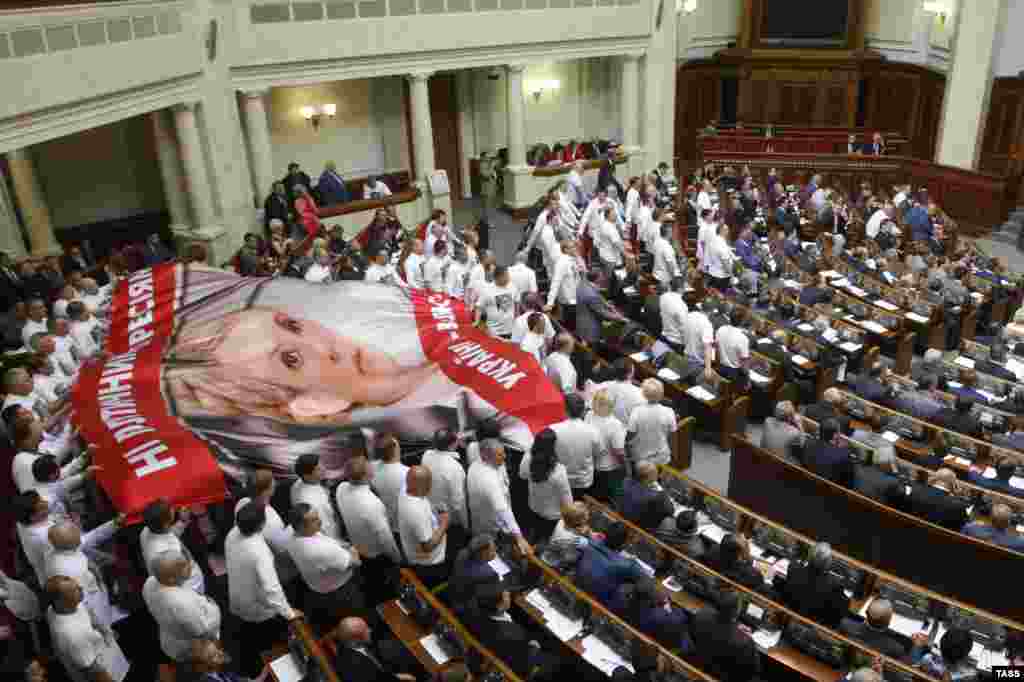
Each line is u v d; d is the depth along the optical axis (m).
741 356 9.66
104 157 15.81
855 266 13.84
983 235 18.59
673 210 16.70
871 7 22.97
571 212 14.06
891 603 6.10
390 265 11.65
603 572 5.92
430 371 7.75
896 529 7.05
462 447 7.19
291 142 18.31
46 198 15.28
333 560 5.67
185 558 5.28
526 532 7.39
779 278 13.28
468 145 20.72
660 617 5.53
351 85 18.80
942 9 19.94
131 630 6.24
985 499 7.25
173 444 6.35
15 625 5.86
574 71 21.62
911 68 21.62
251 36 14.61
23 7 9.88
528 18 17.78
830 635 5.46
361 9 15.71
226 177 14.77
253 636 5.93
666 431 7.79
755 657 5.18
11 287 10.75
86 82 11.05
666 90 20.73
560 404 7.46
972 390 9.80
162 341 7.77
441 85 19.92
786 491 7.82
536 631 5.91
